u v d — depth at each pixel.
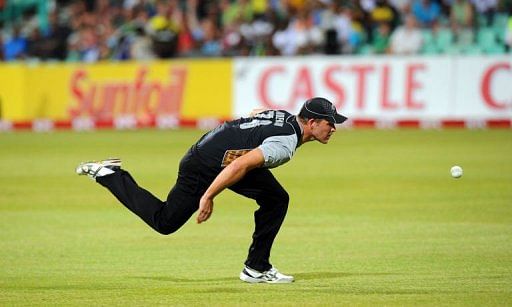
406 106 80.31
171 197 27.39
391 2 95.19
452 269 30.53
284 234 37.62
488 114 78.56
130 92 86.94
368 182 51.50
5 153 68.06
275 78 82.75
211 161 26.70
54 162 62.34
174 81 85.88
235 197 48.38
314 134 26.86
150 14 101.25
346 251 34.03
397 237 36.59
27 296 27.06
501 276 29.34
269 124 26.69
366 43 92.56
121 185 27.69
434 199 45.56
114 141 75.12
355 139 73.44
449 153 63.06
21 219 41.91
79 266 31.73
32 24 106.94
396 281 28.78
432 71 79.56
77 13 103.56
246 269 28.80
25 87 88.38
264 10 96.56
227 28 94.94
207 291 27.52
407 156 62.03
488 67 78.25
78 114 87.75
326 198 46.66
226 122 27.47
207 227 39.81
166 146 70.75
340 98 81.81
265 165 25.98
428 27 93.19
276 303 25.84
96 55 97.12
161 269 31.14
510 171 54.12
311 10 95.12
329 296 26.69
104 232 38.59
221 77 84.44
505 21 90.00
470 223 39.31
